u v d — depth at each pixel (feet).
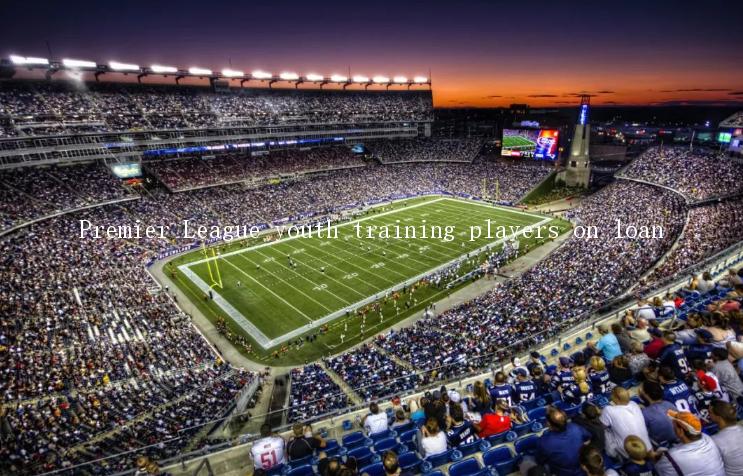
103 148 249.55
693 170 238.89
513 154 340.39
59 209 199.93
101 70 272.31
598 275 140.26
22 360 101.04
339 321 141.69
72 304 132.87
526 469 24.54
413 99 429.38
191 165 285.23
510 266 183.93
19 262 154.71
